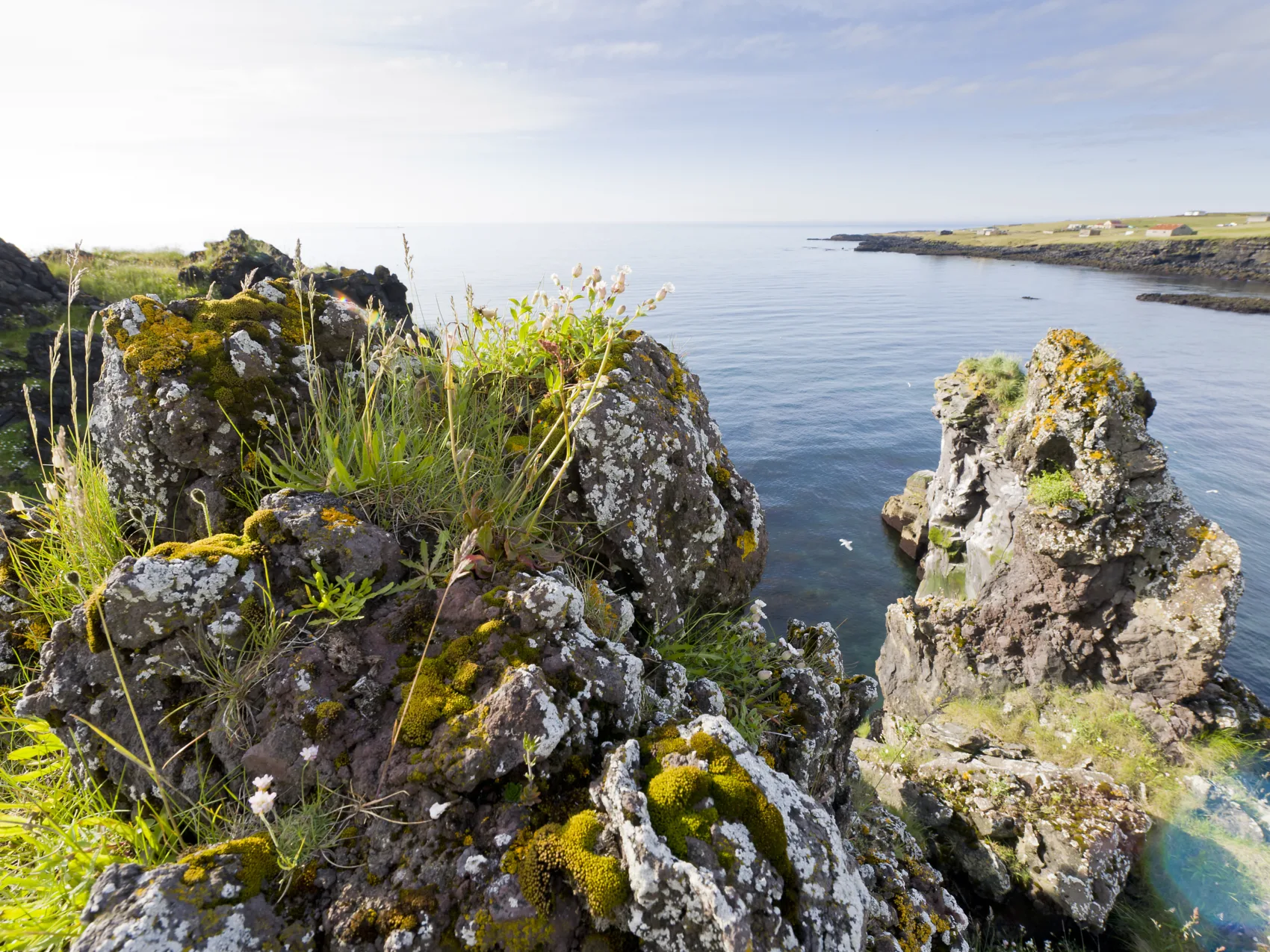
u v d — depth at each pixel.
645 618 3.89
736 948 1.81
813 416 76.00
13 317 20.39
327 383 3.84
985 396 21.11
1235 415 66.94
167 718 2.45
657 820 2.09
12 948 1.84
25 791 2.39
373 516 3.13
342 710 2.40
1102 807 10.05
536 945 1.92
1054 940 9.14
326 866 2.10
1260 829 10.95
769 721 3.79
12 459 17.75
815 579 33.88
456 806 2.20
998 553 17.11
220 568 2.54
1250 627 28.88
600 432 3.76
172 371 3.32
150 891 1.80
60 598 3.20
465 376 3.91
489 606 2.72
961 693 16.66
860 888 2.32
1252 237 180.00
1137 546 13.79
